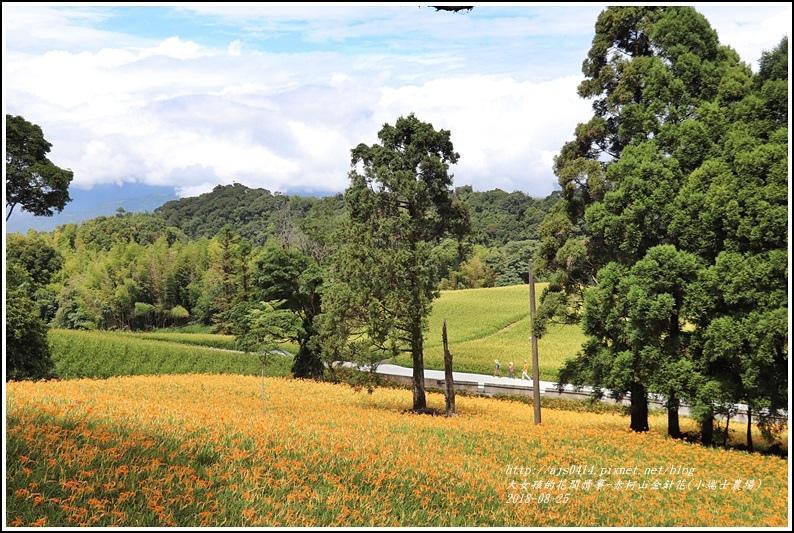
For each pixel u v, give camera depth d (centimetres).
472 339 6003
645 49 2692
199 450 1446
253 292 4534
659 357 2350
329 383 3825
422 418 2623
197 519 1130
